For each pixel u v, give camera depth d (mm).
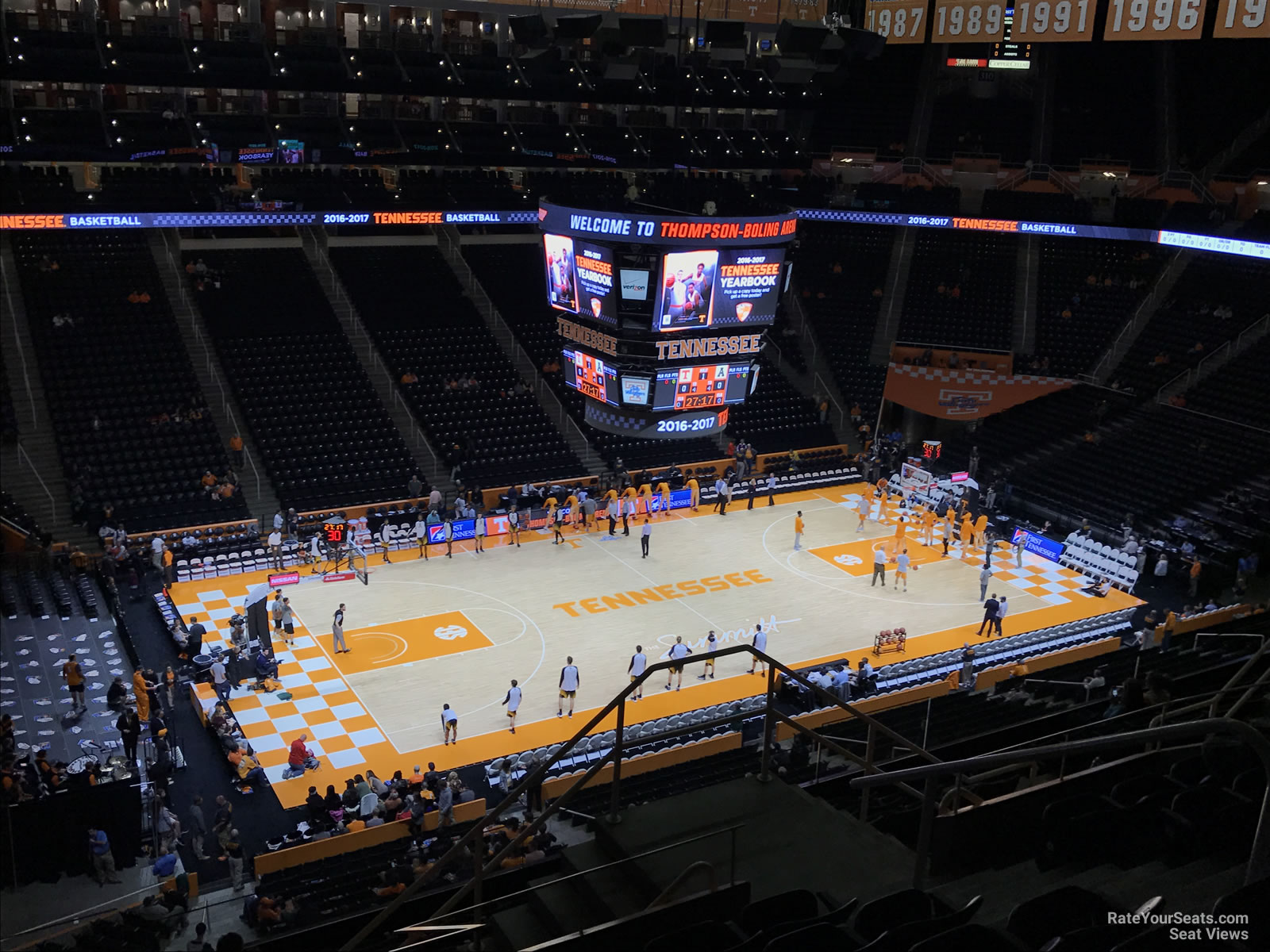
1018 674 30844
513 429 45875
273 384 44312
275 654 32125
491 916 9547
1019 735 15484
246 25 48938
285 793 25578
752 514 45031
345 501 40906
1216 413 46500
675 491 45219
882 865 9859
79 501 37375
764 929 8156
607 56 42312
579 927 9211
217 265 48844
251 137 49719
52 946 18125
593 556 40125
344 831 23312
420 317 49844
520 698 28047
